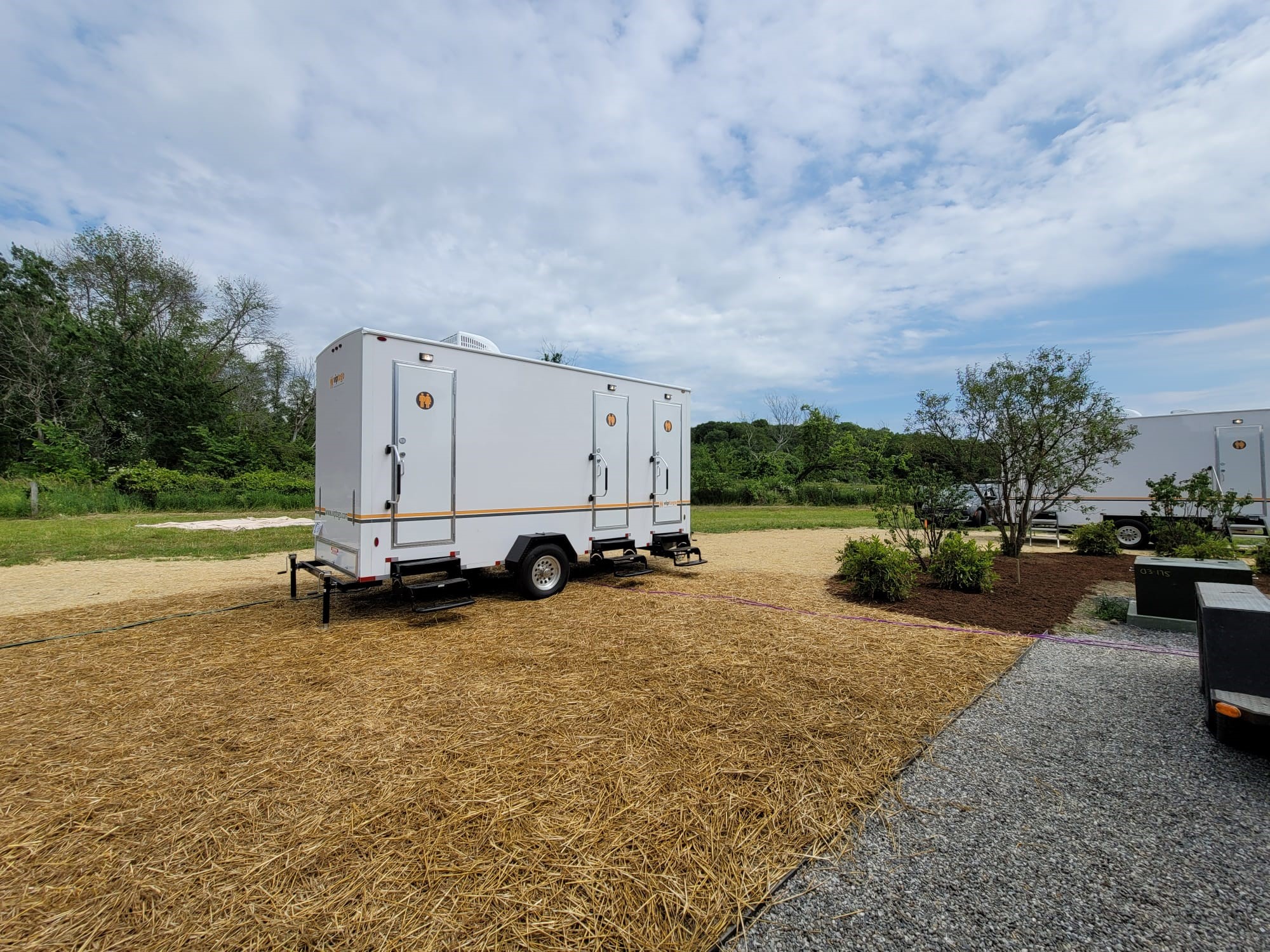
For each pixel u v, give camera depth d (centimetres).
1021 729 348
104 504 1923
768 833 244
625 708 369
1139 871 224
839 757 310
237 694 394
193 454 2612
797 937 190
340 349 586
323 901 202
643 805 262
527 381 668
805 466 3788
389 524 555
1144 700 392
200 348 3278
